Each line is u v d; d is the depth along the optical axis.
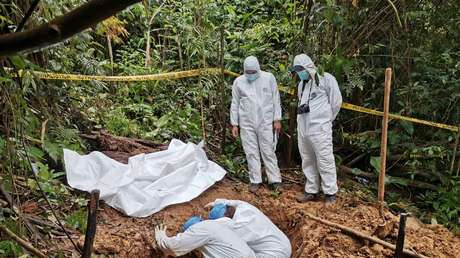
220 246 4.23
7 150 3.59
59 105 5.46
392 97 6.41
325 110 5.28
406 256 4.38
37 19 4.05
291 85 5.96
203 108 6.91
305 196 5.54
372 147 6.22
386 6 5.82
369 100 6.40
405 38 6.16
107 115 6.12
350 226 4.80
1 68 3.04
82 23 0.71
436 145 6.12
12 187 3.64
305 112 5.33
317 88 5.28
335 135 6.66
